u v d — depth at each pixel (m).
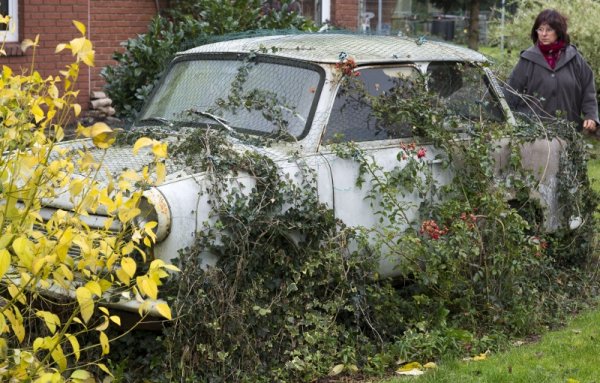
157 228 5.03
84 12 13.30
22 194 4.10
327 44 6.88
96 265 4.08
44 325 5.29
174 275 5.08
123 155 5.92
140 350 5.41
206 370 5.17
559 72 8.50
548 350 5.98
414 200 6.43
